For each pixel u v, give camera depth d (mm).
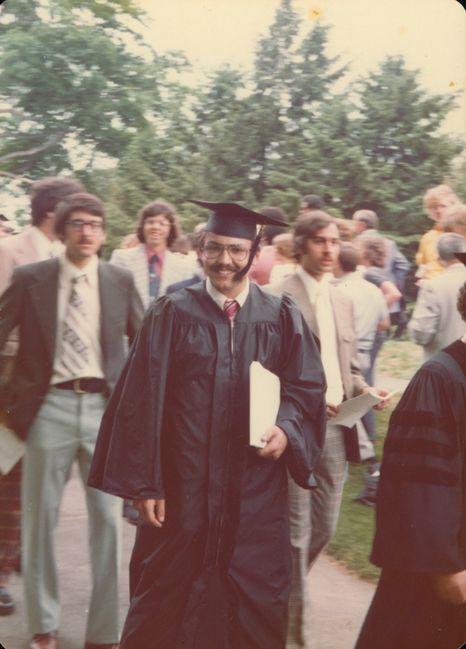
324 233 4004
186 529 3365
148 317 3396
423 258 5562
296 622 3953
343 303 4090
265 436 3336
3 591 4363
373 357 5441
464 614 3350
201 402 3357
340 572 4844
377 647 3400
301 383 3463
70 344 3914
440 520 3191
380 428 5957
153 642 3432
